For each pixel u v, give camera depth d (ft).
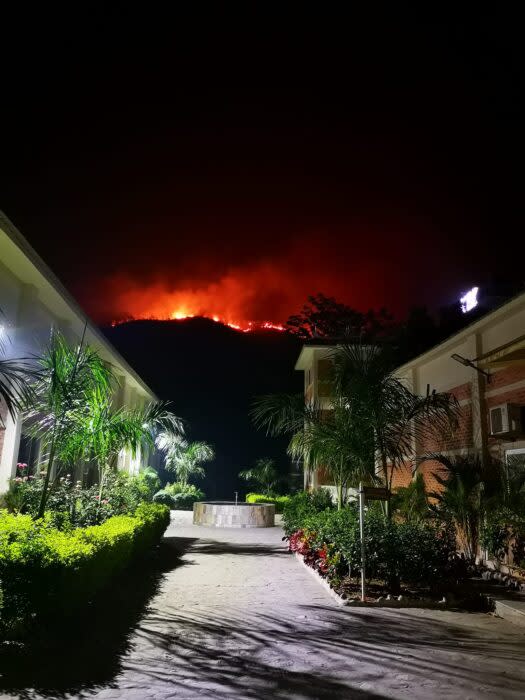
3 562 16.24
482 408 36.78
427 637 20.13
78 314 42.29
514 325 33.53
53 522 26.58
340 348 34.14
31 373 25.30
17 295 34.88
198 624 21.50
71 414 27.71
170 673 15.93
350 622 22.15
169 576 32.04
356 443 32.55
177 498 92.48
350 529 29.04
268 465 104.32
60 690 14.39
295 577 32.32
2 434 33.81
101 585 22.25
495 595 25.84
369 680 15.55
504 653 18.24
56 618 17.98
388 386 32.07
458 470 34.83
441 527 34.68
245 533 59.62
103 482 40.75
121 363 63.57
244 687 14.93
